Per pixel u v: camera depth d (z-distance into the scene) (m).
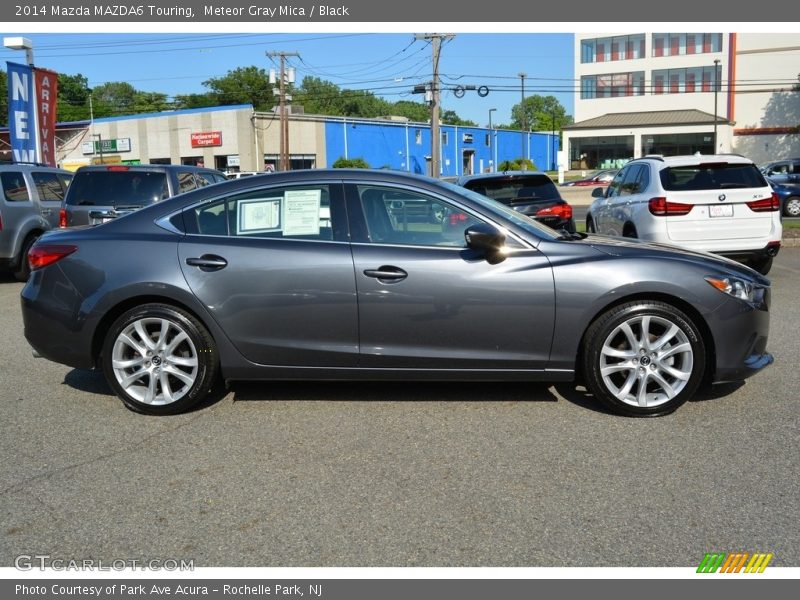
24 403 5.45
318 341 4.93
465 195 5.01
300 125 52.44
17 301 10.12
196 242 5.02
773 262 12.34
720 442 4.48
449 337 4.85
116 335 5.03
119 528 3.57
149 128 52.94
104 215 10.17
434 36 34.19
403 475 4.08
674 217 9.38
